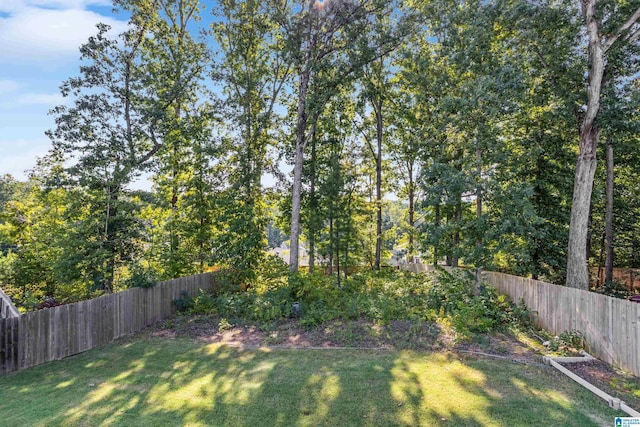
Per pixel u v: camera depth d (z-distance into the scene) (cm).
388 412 534
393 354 795
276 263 1602
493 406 550
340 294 1341
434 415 523
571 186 1400
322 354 807
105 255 1168
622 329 713
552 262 1404
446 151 1300
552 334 948
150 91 1655
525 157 1298
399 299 1218
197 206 1617
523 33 1212
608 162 1555
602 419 511
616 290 1509
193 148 1705
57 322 809
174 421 512
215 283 1512
